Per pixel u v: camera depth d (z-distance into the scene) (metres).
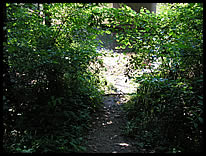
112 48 11.18
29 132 3.99
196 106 4.06
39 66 4.36
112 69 9.09
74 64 4.57
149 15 5.05
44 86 4.61
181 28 4.89
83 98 5.69
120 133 4.70
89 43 5.66
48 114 3.95
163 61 5.02
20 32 4.61
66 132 4.17
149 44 5.04
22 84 4.24
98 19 5.14
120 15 5.00
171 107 4.36
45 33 5.14
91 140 4.34
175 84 4.21
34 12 4.97
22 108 4.06
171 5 5.33
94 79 6.46
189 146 3.77
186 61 4.53
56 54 4.33
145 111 5.03
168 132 4.12
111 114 5.72
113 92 7.12
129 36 5.23
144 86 5.21
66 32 5.43
